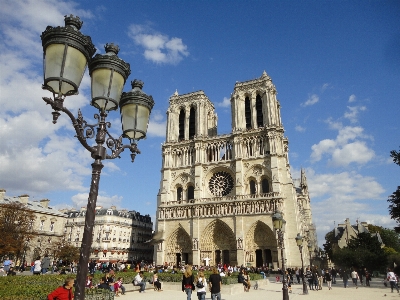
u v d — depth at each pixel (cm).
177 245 10369
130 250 13562
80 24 1134
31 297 2075
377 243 9825
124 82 1271
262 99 11006
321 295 4462
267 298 3897
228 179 10612
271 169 9819
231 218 9712
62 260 10425
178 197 11112
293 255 8975
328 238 17000
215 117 13512
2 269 5725
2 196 10069
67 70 1020
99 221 12938
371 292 4847
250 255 9281
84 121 1155
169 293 4484
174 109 12225
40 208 11156
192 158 11262
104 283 3684
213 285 2773
